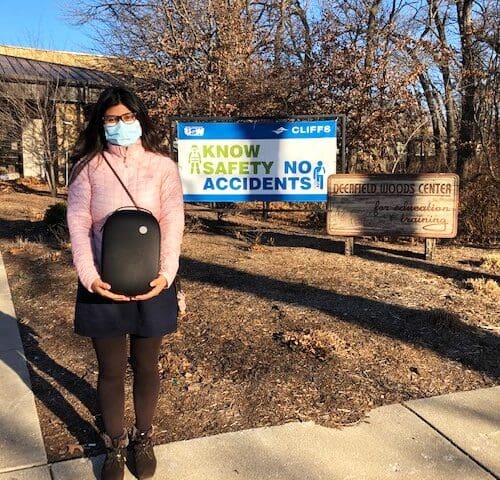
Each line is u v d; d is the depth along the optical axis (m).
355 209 7.97
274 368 4.14
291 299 5.85
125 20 17.03
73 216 2.61
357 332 4.91
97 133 2.66
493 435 3.31
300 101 11.72
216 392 3.78
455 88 13.97
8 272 6.96
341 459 3.05
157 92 13.89
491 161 12.17
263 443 3.19
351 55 11.22
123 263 2.45
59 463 2.99
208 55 13.02
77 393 3.77
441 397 3.78
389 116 11.09
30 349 4.52
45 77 18.14
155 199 2.69
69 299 5.79
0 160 20.08
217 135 8.62
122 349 2.77
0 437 3.23
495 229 9.62
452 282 6.75
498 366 4.30
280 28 16.84
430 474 2.94
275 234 10.27
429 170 13.61
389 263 7.79
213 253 8.17
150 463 2.85
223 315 5.29
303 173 8.61
